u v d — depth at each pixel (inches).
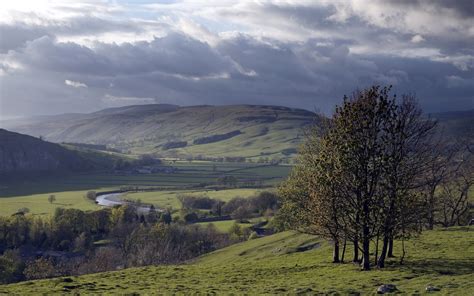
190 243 5920.3
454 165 3353.8
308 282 1769.2
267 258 2952.8
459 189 3563.0
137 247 5467.5
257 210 7800.2
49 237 6382.9
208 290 1678.2
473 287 1401.3
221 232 6299.2
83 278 1973.4
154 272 2180.1
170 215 7421.3
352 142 1924.2
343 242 2244.1
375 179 1920.5
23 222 6476.4
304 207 2287.2
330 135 2032.5
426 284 1514.5
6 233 6328.7
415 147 1982.0
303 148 2368.4
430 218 2925.7
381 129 1957.4
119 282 1868.8
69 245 6309.1
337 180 1943.9
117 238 6466.5
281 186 2454.5
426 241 2527.1
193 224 6865.2
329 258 2448.3
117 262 5187.0
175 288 1729.8
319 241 3297.2
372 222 1908.2
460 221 3801.7
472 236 2559.1
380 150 1913.1
